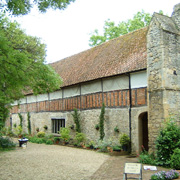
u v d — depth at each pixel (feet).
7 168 32.27
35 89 40.81
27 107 86.69
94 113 54.44
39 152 47.57
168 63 38.50
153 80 39.19
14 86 30.55
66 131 59.93
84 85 58.08
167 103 37.55
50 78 39.09
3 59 26.23
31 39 44.70
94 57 63.00
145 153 39.91
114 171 30.73
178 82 39.65
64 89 65.98
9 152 47.57
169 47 39.04
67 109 64.34
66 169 31.76
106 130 50.90
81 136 55.67
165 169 31.96
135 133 44.09
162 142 34.73
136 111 44.04
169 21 41.01
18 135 83.92
